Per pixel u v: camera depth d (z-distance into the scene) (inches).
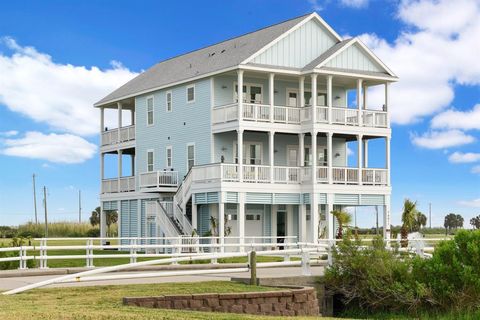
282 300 772.6
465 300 882.1
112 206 2156.7
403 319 886.4
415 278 943.0
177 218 1788.9
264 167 1708.9
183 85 1879.9
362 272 988.6
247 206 1801.2
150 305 687.7
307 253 1037.8
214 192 1673.2
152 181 1861.5
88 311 603.8
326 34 1836.9
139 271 1157.7
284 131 1736.0
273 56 1745.8
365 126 1802.4
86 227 3085.6
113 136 2172.7
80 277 802.8
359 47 1808.6
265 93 1833.2
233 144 1802.4
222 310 729.6
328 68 1747.0
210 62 1863.9
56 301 680.4
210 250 1657.2
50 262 1382.9
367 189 1797.5
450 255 921.5
